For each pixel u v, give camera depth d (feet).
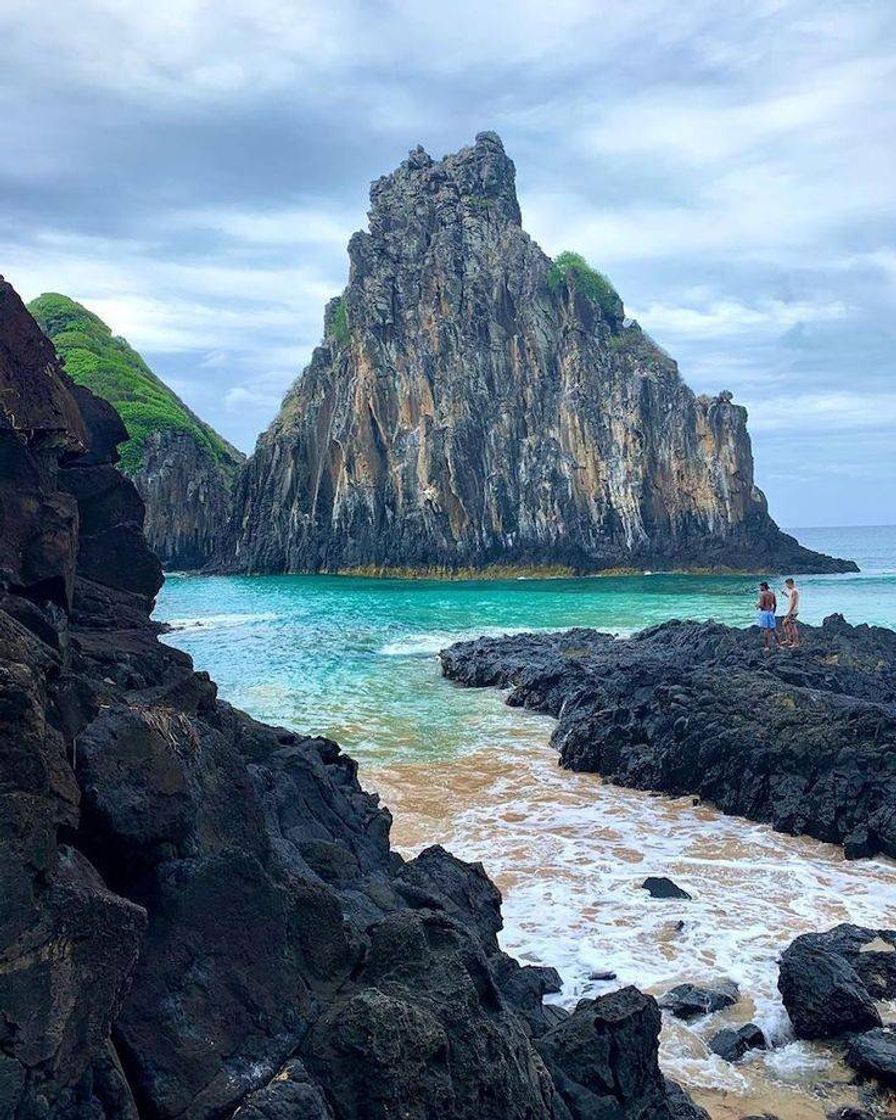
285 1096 16.84
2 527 28.35
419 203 360.69
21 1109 13.92
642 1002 23.90
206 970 18.04
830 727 54.85
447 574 316.40
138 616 37.42
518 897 40.65
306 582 301.63
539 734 75.87
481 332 343.05
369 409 335.47
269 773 30.94
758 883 42.93
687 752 58.29
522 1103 19.53
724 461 322.14
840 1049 28.22
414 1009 18.76
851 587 241.76
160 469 379.14
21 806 14.74
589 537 327.47
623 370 341.62
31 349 30.17
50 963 14.67
